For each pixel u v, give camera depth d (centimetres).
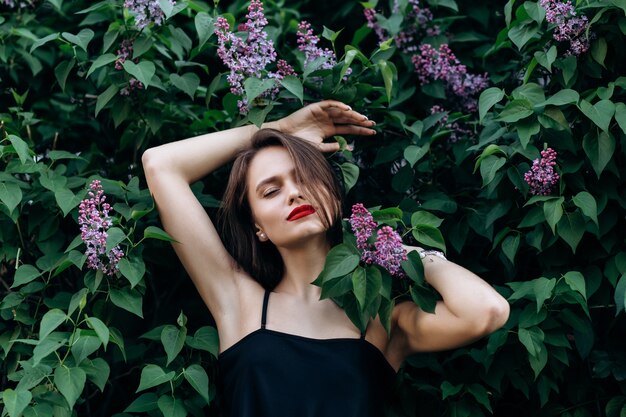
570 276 217
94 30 290
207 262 227
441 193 256
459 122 267
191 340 222
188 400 221
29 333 232
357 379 210
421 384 236
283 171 220
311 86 245
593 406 245
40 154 284
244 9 300
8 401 194
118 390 255
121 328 269
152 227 217
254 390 211
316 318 218
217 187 265
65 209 224
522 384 232
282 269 234
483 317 203
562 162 230
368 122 240
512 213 239
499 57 277
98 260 219
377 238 203
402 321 220
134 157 260
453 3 274
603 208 231
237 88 236
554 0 233
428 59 269
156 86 243
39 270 249
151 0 237
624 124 221
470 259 259
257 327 218
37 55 289
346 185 237
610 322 249
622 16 231
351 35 305
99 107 244
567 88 235
